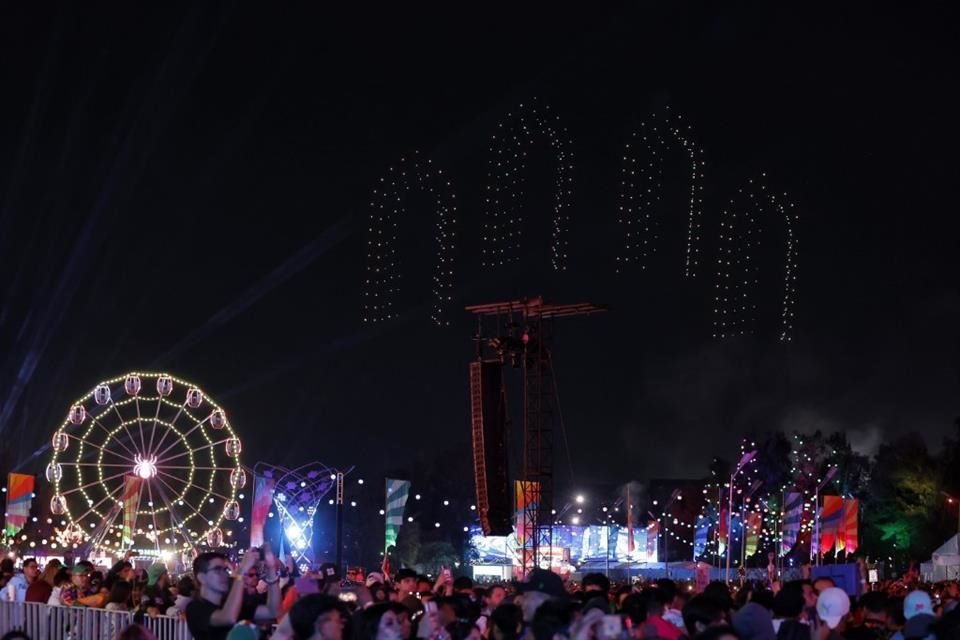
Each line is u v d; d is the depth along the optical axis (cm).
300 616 988
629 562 6875
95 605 1775
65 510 4097
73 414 4144
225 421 4278
